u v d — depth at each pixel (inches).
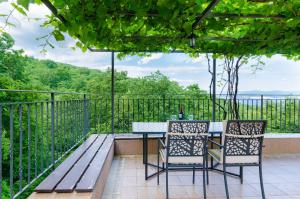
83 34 98.0
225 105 212.4
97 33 106.4
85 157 129.4
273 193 123.3
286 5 97.6
